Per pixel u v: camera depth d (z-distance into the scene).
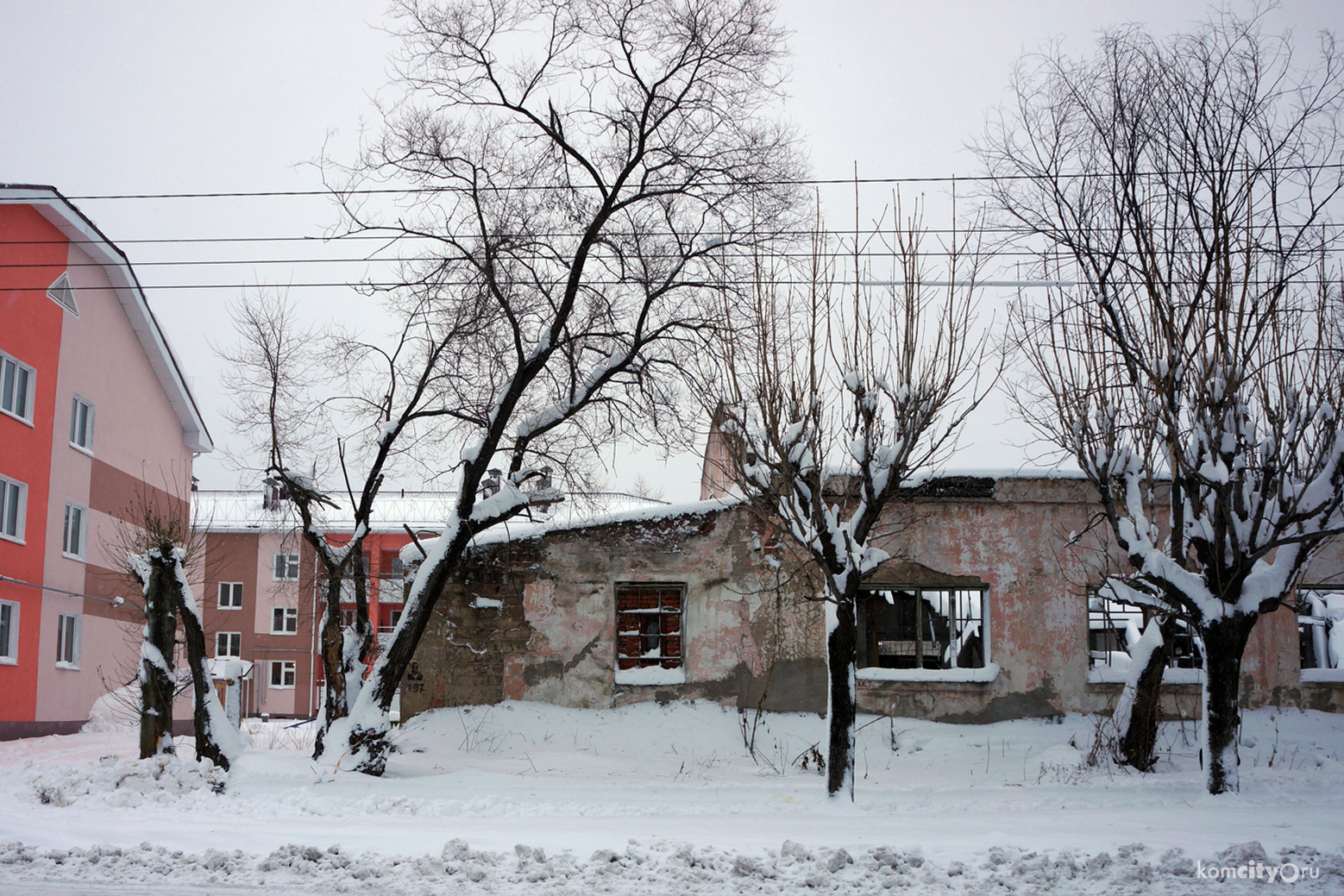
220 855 8.23
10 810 11.23
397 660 14.87
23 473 24.70
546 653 18.70
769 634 18.56
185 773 13.19
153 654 14.70
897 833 9.79
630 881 7.77
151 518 17.38
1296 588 18.34
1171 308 12.88
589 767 15.95
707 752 17.39
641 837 9.46
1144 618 16.42
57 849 8.83
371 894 7.32
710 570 18.86
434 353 16.66
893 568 18.47
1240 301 12.61
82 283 27.53
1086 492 18.66
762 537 18.83
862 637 18.64
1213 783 12.87
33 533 25.08
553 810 11.67
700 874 8.00
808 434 12.48
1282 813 11.20
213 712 14.42
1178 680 18.03
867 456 12.41
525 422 15.65
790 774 15.84
